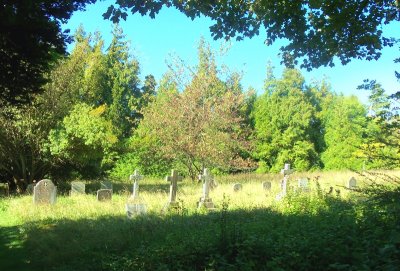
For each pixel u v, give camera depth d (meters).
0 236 11.23
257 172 43.84
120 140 37.47
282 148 44.22
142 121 35.19
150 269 6.93
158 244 8.32
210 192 20.66
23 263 8.61
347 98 45.31
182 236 8.61
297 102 44.84
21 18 8.49
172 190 15.47
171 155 32.09
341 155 43.06
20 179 24.67
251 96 45.41
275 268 5.65
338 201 11.54
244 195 19.05
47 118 23.12
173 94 33.34
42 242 9.99
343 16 8.88
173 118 32.12
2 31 8.62
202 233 8.38
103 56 42.66
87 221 12.65
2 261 8.79
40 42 9.43
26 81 9.80
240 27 9.49
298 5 8.91
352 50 9.60
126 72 43.28
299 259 5.80
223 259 6.37
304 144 44.31
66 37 9.95
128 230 10.38
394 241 5.44
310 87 51.06
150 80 45.06
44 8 9.34
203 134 31.75
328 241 6.27
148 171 36.28
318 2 8.56
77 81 25.41
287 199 13.21
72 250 9.04
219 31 9.56
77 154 24.05
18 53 9.22
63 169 26.17
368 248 5.68
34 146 23.80
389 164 8.27
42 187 16.84
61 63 23.44
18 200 17.89
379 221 7.16
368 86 8.23
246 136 42.75
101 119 25.00
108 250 8.83
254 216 11.31
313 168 44.84
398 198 7.75
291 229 7.77
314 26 9.35
